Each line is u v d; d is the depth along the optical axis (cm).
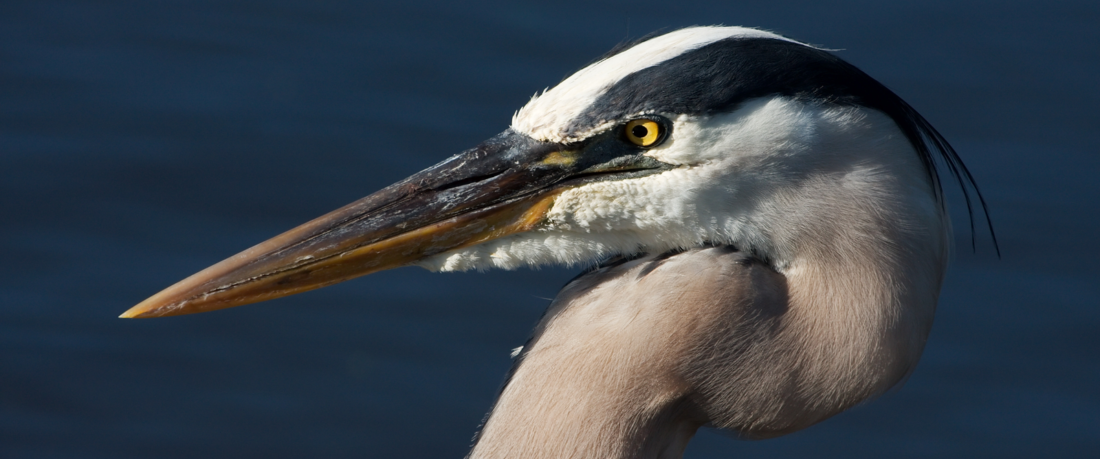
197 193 1527
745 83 523
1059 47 1697
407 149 1572
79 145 1568
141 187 1532
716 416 536
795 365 523
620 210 550
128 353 1411
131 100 1633
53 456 1316
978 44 1694
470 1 1784
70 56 1694
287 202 1521
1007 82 1641
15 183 1516
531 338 579
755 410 527
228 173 1552
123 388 1379
